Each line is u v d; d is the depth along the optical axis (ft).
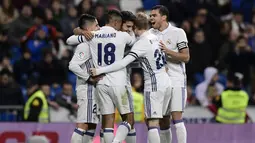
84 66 101.35
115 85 98.22
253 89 160.15
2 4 170.60
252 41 172.96
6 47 163.73
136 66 102.32
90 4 168.04
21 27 164.14
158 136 99.09
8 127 135.54
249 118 145.89
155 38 99.91
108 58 98.27
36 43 160.15
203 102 147.33
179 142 101.50
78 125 102.73
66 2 178.50
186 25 166.50
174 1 179.52
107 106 99.09
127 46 100.78
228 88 144.25
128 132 99.55
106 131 98.99
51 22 165.17
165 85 99.30
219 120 143.74
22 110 140.87
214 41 167.02
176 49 102.32
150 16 102.89
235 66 162.61
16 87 147.13
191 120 144.46
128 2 185.78
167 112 103.30
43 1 176.96
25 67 155.43
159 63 99.35
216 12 178.81
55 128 135.44
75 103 141.08
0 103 145.89
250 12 183.73
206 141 136.98
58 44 162.50
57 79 152.46
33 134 135.33
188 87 147.33
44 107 137.80
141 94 139.95
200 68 161.17
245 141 136.87
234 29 174.91
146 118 100.07
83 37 100.01
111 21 99.45
